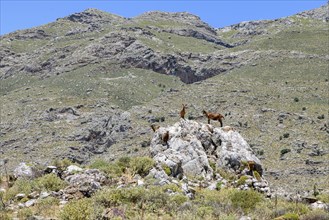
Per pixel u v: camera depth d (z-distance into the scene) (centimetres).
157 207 2039
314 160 12675
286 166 12650
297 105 16662
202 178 2717
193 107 17788
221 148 2948
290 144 14050
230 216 1898
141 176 2641
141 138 16338
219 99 17988
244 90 18300
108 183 2459
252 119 15962
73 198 2158
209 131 3094
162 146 3028
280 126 15262
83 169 2731
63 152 16075
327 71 19562
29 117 19500
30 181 2442
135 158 2795
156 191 2175
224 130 3122
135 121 17912
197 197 2347
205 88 19538
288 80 19050
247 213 2092
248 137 14838
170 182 2516
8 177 2641
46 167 2766
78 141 17250
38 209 1948
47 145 16962
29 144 17275
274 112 16238
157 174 2588
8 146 17438
